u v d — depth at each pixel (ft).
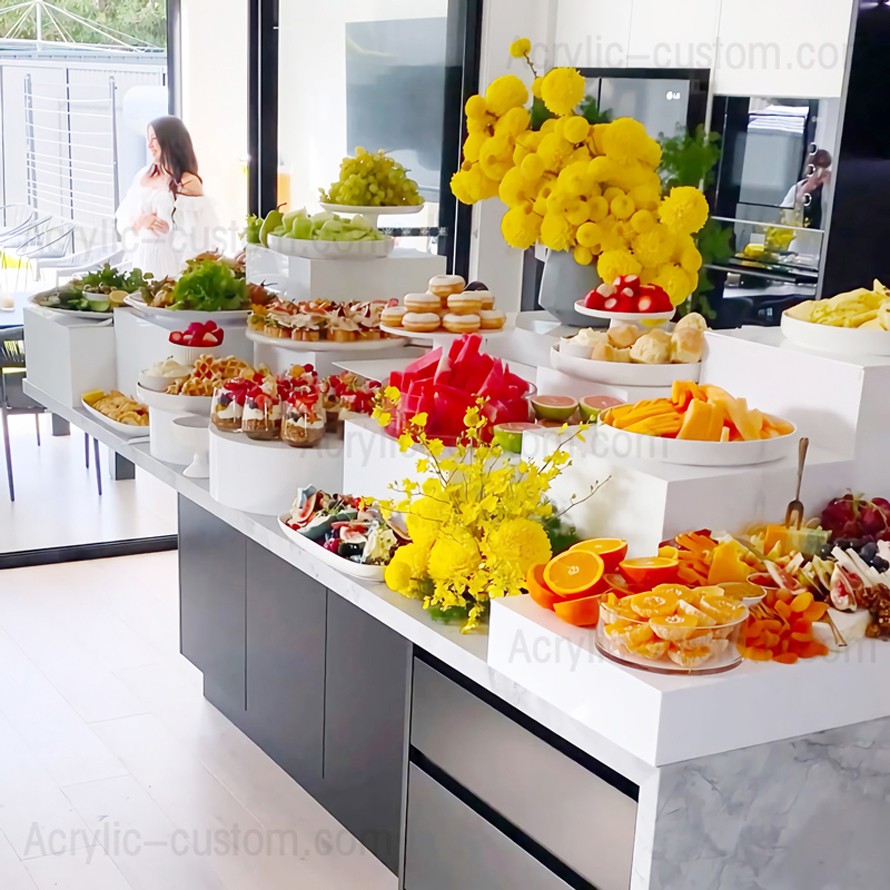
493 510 7.14
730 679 5.91
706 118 14.87
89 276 13.24
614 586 6.48
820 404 7.50
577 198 9.33
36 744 11.39
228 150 15.44
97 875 9.39
